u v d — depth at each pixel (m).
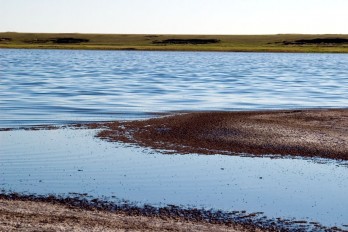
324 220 13.66
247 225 13.13
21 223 12.05
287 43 190.25
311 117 29.92
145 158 19.77
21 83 50.19
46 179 16.88
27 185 16.16
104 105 35.12
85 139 23.25
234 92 45.03
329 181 17.14
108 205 14.35
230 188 16.23
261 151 21.03
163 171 18.02
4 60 94.19
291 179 17.28
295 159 19.89
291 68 81.94
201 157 20.00
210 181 16.94
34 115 30.19
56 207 13.97
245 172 18.03
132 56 123.81
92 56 121.31
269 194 15.71
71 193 15.39
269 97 41.44
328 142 22.67
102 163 19.03
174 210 14.10
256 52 157.12
